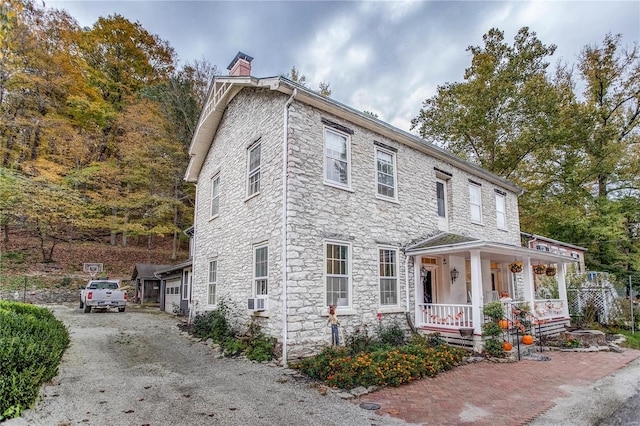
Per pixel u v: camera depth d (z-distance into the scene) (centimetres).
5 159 2120
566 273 1717
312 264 892
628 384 724
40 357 555
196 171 1641
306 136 947
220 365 802
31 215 1947
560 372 809
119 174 2427
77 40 2673
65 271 2195
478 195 1559
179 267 1744
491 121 2406
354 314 959
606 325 1473
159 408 538
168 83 2781
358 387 651
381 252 1082
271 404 565
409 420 517
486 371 804
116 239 2855
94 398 572
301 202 900
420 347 870
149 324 1423
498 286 1602
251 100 1159
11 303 889
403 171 1207
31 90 2219
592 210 2270
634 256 2131
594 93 2395
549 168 2400
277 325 865
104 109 2589
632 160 2195
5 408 471
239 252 1130
